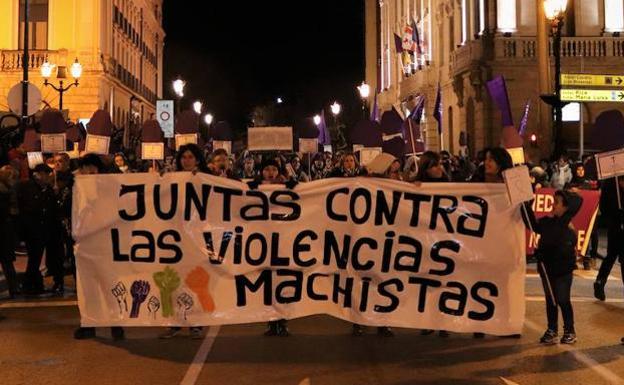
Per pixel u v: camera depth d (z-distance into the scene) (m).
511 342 8.10
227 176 10.68
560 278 7.95
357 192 8.12
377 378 6.73
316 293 8.12
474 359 7.39
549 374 6.84
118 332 8.26
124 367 7.12
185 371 6.96
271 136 13.71
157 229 8.10
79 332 8.32
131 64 52.12
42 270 13.41
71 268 13.18
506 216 8.02
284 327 8.45
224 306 8.05
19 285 12.01
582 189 14.23
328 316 9.66
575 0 32.34
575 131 31.25
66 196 11.34
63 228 11.27
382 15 62.72
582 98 21.41
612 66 31.20
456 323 7.98
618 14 32.22
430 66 44.19
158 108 34.78
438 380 6.66
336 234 8.13
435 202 8.08
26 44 19.66
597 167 9.21
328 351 7.73
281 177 10.24
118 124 45.72
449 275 8.02
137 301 8.08
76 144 17.20
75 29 38.88
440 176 9.00
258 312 8.06
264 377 6.76
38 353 7.67
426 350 7.77
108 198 8.14
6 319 9.42
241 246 8.09
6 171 10.99
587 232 13.74
